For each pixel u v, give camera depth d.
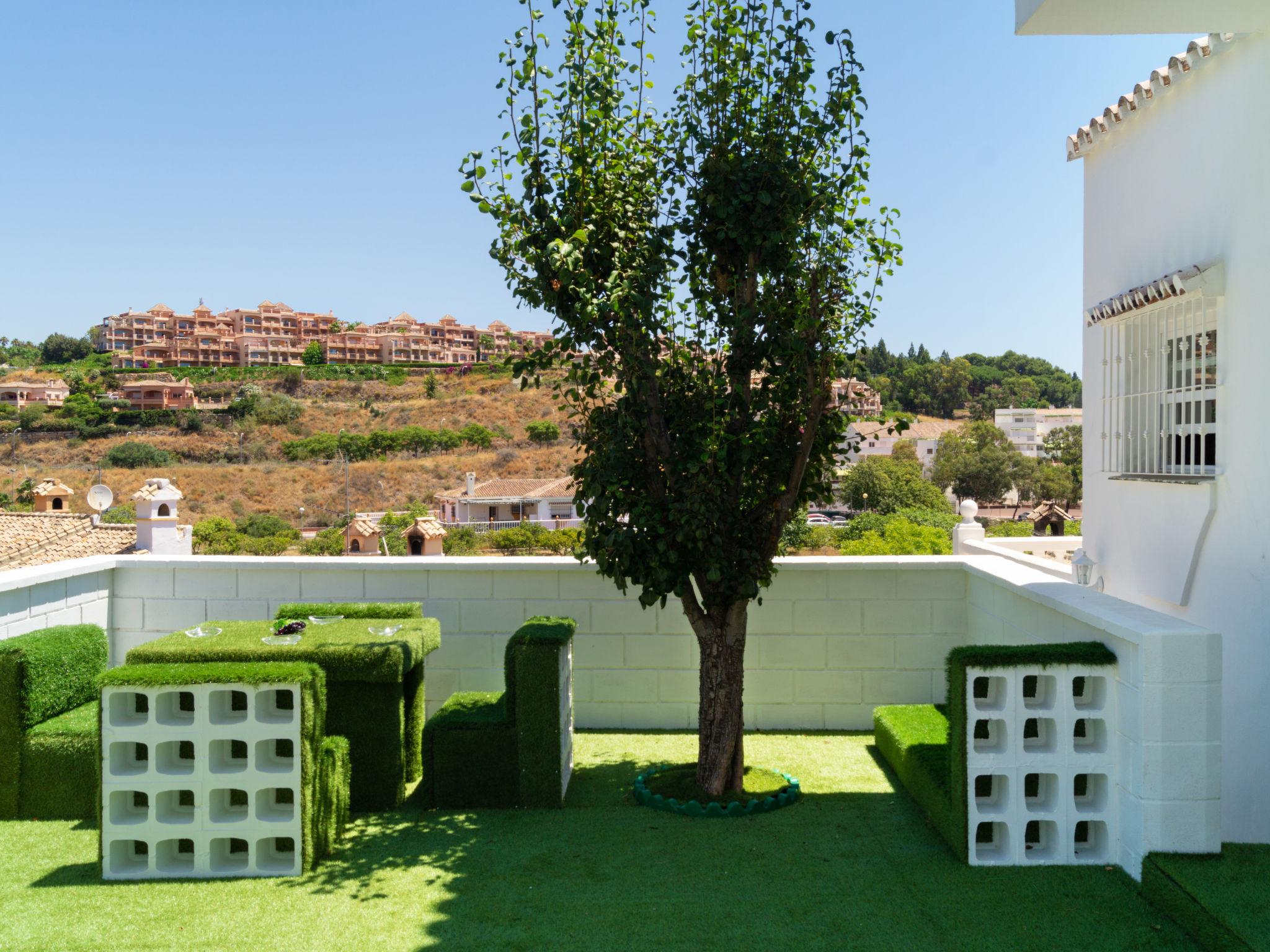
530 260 4.10
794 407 4.44
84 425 66.69
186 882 3.42
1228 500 4.38
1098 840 3.59
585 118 4.16
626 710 5.74
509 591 5.70
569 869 3.53
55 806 4.11
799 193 4.05
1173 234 4.98
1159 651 3.17
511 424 71.19
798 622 5.70
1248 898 2.79
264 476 59.09
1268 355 4.06
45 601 5.17
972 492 60.53
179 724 3.52
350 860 3.63
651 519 4.07
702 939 2.93
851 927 2.99
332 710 4.29
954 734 3.62
